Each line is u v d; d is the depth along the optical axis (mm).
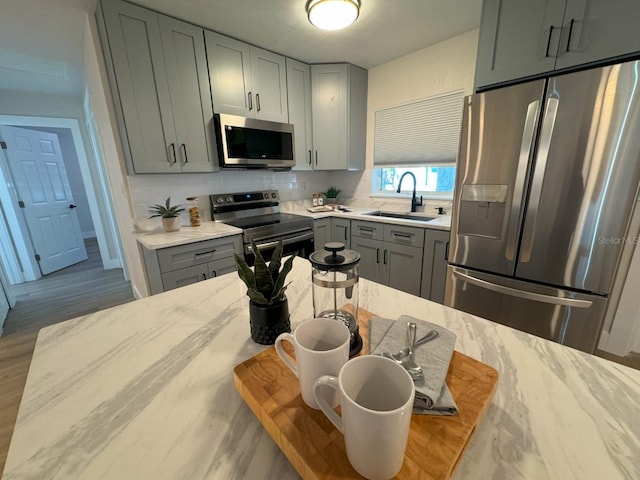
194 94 2076
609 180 1277
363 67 2895
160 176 2273
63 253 3996
